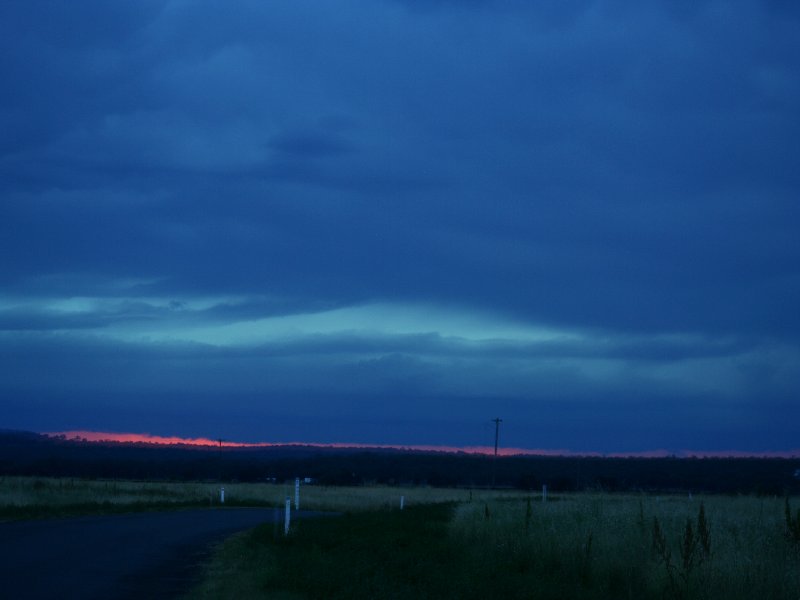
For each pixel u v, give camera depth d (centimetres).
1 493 4091
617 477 11331
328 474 14012
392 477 14325
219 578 1584
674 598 1277
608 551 1641
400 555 1875
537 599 1357
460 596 1358
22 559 1823
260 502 5441
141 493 5512
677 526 1709
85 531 2611
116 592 1394
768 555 1393
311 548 2150
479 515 2314
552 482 10325
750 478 10350
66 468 14125
